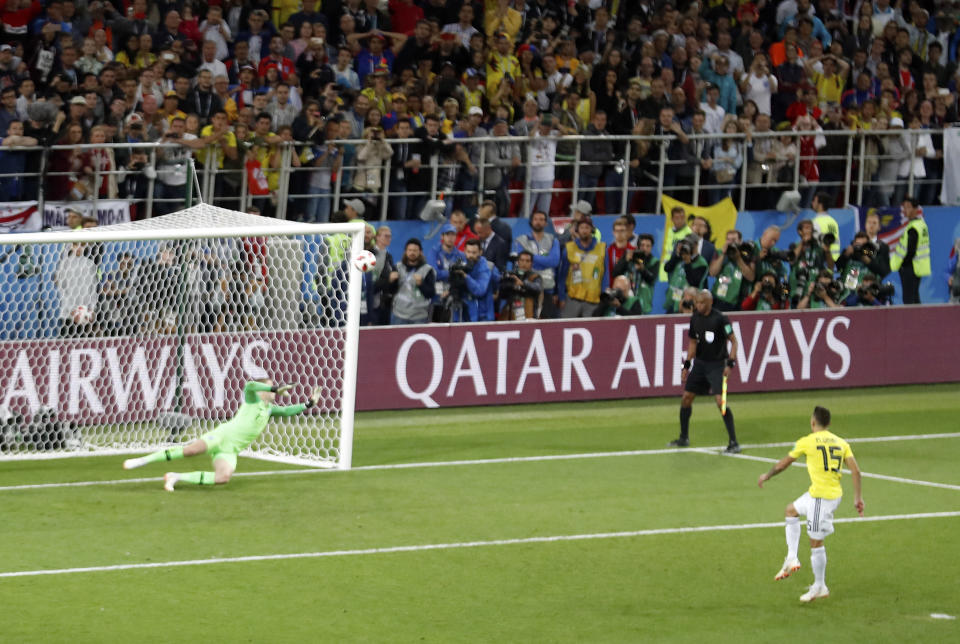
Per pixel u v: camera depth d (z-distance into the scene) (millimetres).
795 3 100750
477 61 88312
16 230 74250
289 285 71938
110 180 76562
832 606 41031
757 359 83312
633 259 85625
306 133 80000
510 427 72375
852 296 92250
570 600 41375
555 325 79000
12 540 47438
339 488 57062
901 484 59656
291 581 42938
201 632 37500
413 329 75875
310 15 85562
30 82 76562
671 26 95375
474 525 50875
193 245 69688
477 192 85375
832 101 99688
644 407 78938
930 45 104750
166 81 80250
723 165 92250
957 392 86000
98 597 40781
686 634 37969
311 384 72812
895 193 98875
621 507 54281
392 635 37562
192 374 69312
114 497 54625
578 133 88750
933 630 38594
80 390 67188
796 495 56781
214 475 56375
